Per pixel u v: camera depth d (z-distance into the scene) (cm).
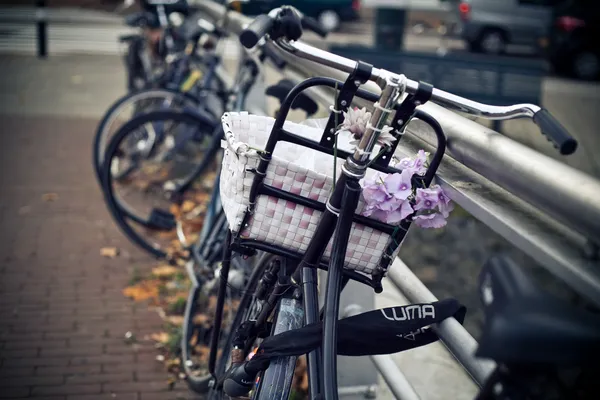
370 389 301
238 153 182
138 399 325
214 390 266
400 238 188
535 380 137
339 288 175
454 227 586
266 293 217
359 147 173
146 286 429
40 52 1152
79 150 693
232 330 261
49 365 347
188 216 454
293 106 294
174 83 538
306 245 191
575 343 131
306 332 181
